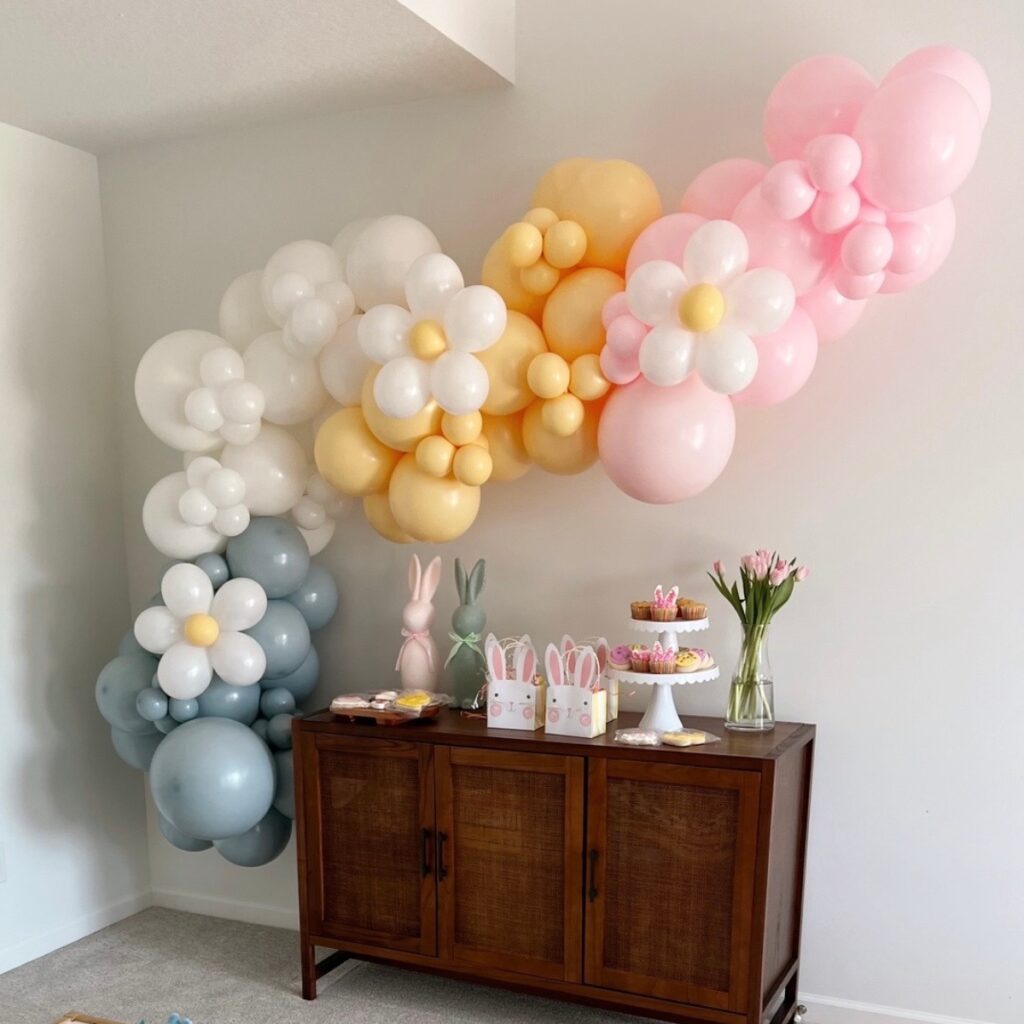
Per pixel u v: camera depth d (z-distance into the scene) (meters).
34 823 3.07
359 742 2.59
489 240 2.82
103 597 3.32
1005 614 2.38
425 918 2.54
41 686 3.11
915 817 2.48
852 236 1.92
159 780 2.58
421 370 2.26
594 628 2.77
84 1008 2.70
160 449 3.31
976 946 2.44
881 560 2.48
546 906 2.41
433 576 2.79
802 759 2.46
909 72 2.00
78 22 2.33
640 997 2.32
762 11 2.49
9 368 3.02
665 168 2.61
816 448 2.52
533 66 2.73
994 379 2.36
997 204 2.33
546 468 2.38
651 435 2.12
